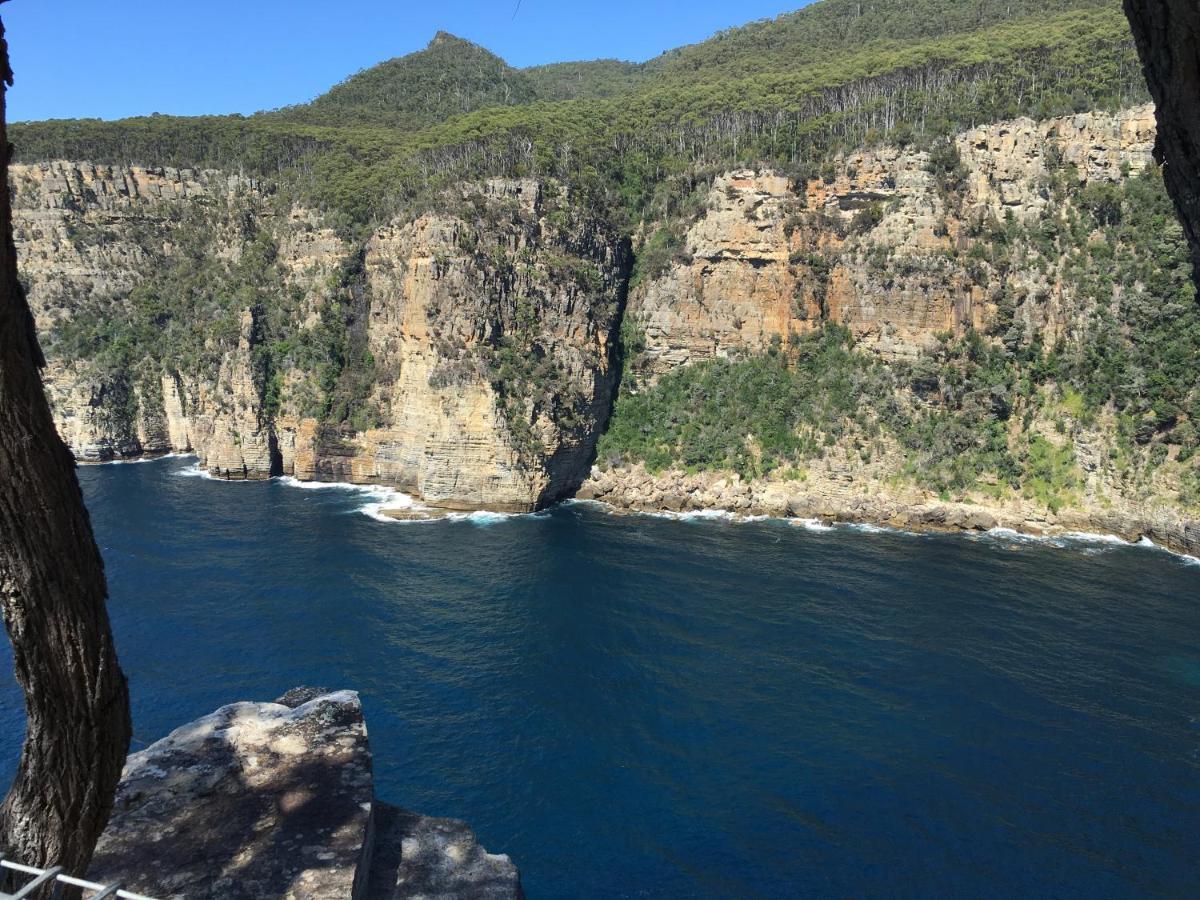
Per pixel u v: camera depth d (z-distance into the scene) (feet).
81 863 25.86
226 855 35.58
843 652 166.40
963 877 104.63
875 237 299.58
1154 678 154.40
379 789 120.88
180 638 170.19
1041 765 127.54
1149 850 109.19
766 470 294.46
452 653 165.89
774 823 114.73
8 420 22.11
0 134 21.75
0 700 146.72
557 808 117.70
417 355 301.22
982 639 172.14
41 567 23.20
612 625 180.34
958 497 270.67
